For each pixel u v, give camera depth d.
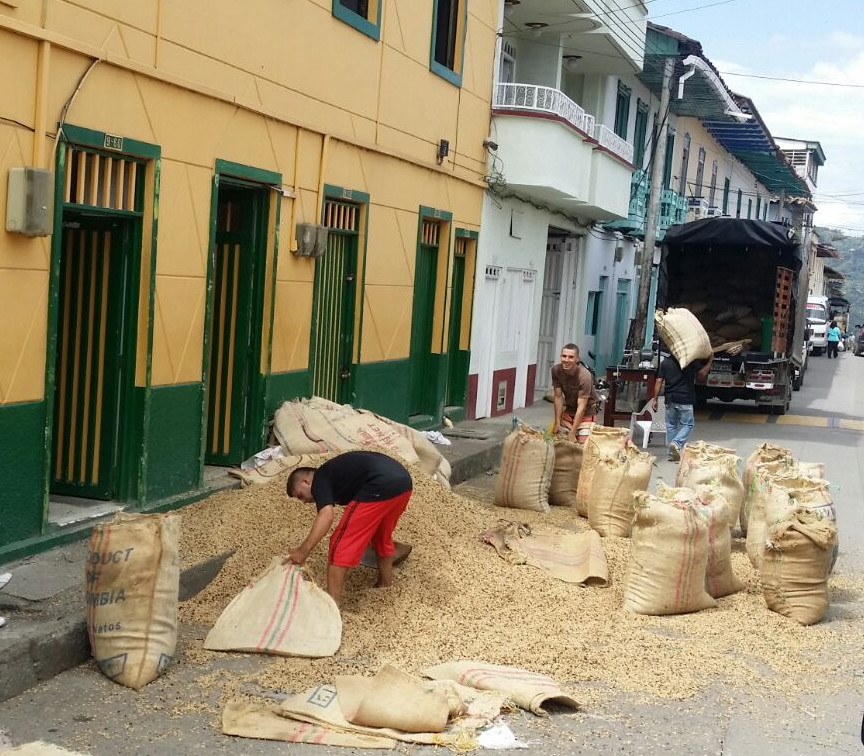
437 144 13.90
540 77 19.05
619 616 7.52
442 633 6.80
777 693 6.23
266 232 9.88
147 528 5.82
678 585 7.59
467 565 8.16
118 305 8.17
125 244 8.13
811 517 7.77
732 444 16.94
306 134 10.35
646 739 5.46
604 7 17.83
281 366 10.27
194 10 8.41
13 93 6.64
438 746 5.22
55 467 8.42
